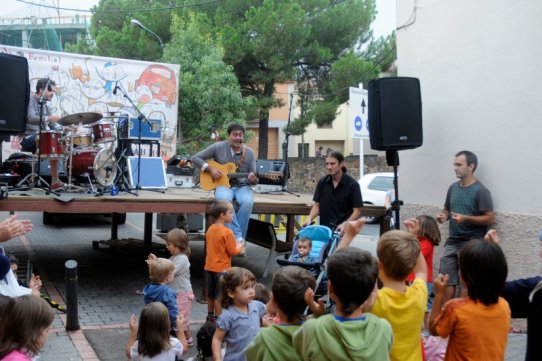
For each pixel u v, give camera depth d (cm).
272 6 2209
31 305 289
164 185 991
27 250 1108
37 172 841
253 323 423
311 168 2609
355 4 2383
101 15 2536
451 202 620
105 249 1141
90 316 666
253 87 2455
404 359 296
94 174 812
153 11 2352
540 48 570
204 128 2067
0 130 589
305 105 2469
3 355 282
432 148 719
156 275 505
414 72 755
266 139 2691
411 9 758
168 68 1636
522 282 324
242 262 1062
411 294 303
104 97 1556
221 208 633
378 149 648
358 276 262
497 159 621
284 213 828
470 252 304
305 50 2278
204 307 734
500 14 616
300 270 304
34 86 1470
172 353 405
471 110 658
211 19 2381
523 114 589
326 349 253
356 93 1164
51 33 2988
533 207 580
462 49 670
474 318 300
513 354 515
